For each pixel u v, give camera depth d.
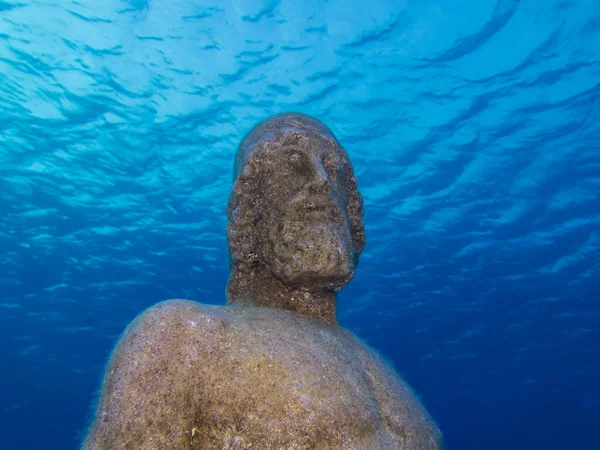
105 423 1.79
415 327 29.30
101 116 15.30
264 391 1.91
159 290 25.31
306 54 13.46
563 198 18.42
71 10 11.98
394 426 2.28
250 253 3.11
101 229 20.73
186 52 13.31
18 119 15.24
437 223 20.89
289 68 13.89
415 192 19.31
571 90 14.54
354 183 3.39
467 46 13.31
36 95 14.42
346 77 14.20
